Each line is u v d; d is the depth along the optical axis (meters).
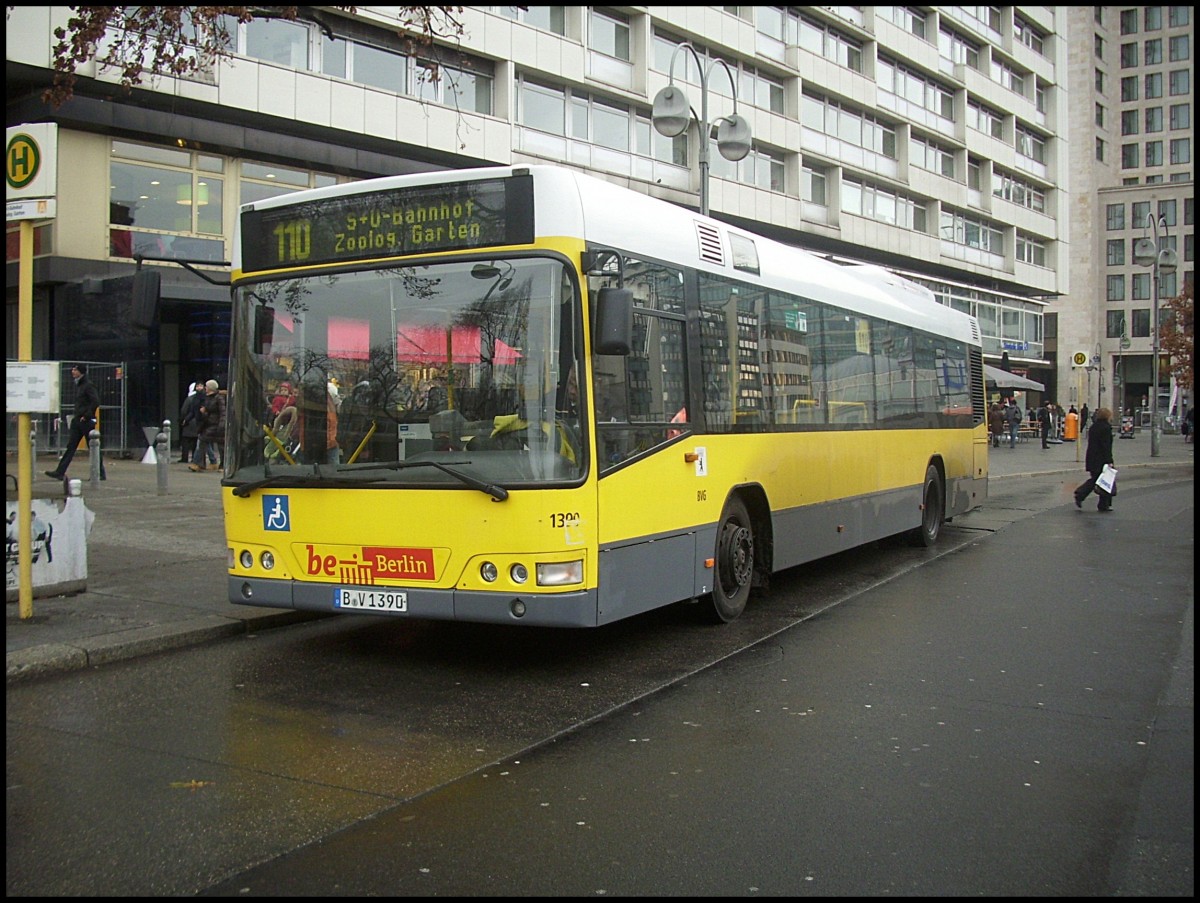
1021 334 63.44
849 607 9.71
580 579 6.54
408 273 6.87
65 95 9.37
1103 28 96.62
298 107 27.03
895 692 6.72
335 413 7.01
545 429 6.51
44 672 6.96
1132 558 13.02
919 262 52.25
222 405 21.20
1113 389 86.81
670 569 7.64
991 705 6.44
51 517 8.88
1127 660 7.62
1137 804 4.79
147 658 7.49
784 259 10.01
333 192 7.10
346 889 3.87
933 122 52.97
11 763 5.25
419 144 29.56
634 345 7.24
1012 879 3.99
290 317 7.20
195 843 4.27
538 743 5.64
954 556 13.31
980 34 56.16
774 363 9.53
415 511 6.68
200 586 9.48
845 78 45.62
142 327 7.04
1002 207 59.00
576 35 34.00
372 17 27.91
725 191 39.62
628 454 7.07
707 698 6.56
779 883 3.94
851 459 11.26
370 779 5.06
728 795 4.87
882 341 12.39
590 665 7.40
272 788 4.92
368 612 6.85
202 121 26.08
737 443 8.72
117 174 25.44
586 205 6.79
